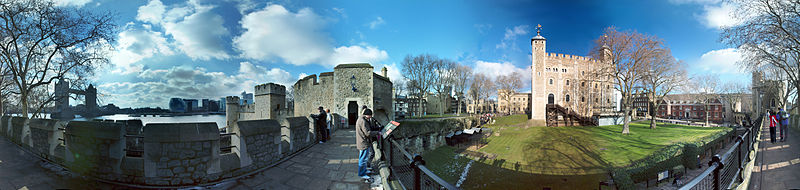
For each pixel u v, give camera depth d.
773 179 5.08
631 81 21.62
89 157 4.93
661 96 26.53
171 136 4.35
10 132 9.06
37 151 6.48
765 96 36.28
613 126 28.14
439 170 14.55
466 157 15.82
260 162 5.48
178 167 4.36
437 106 54.91
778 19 11.20
